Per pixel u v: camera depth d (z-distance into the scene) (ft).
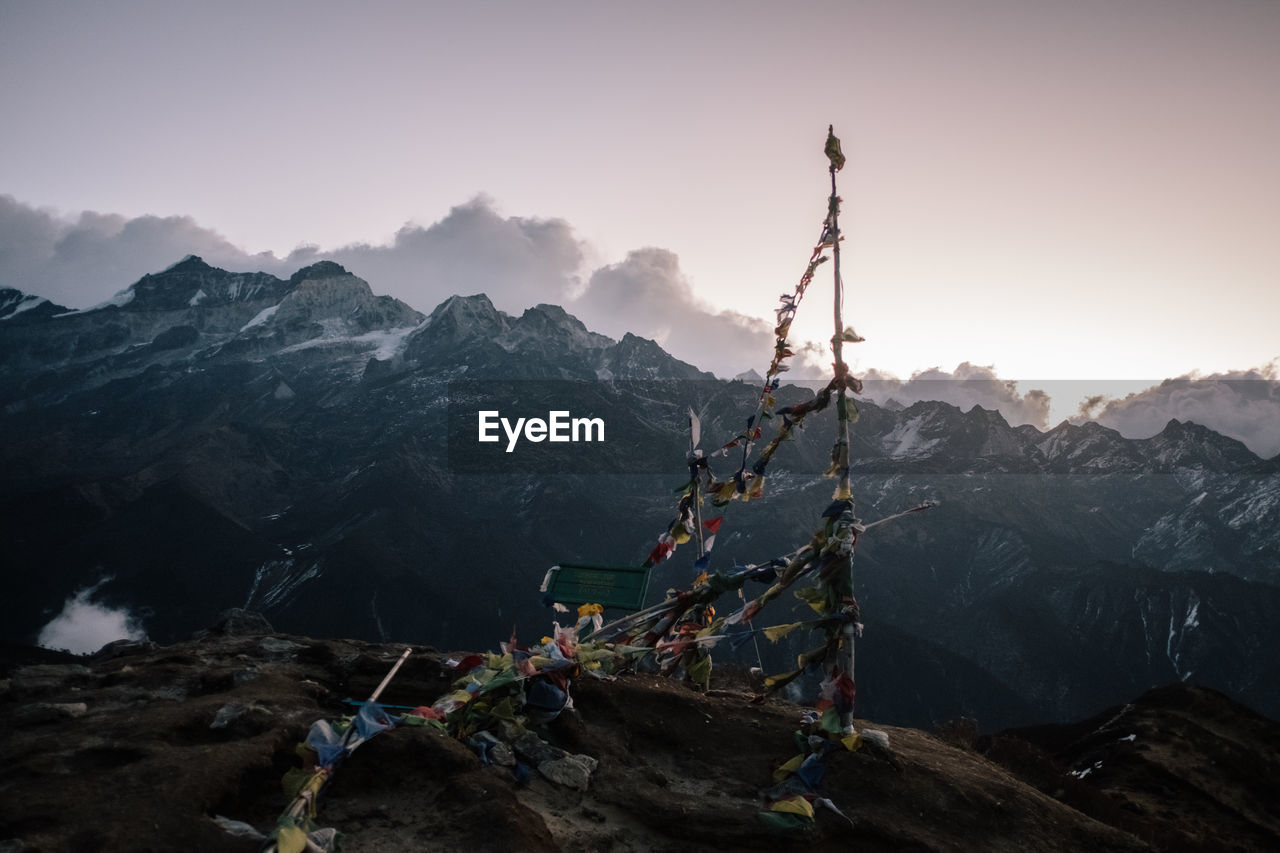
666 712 28.78
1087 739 65.82
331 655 30.89
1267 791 55.26
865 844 24.06
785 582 29.25
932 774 27.78
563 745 26.27
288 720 23.56
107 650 34.40
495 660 27.43
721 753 27.43
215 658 30.96
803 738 27.84
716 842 22.95
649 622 30.73
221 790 19.62
